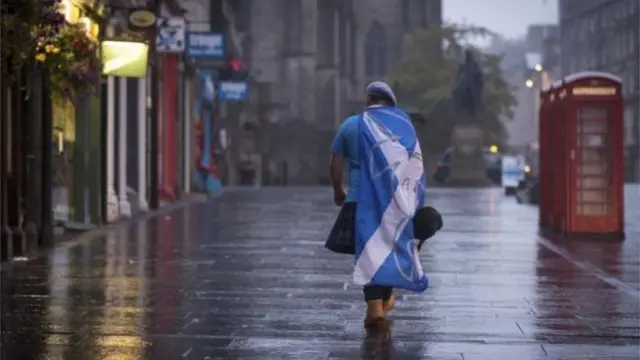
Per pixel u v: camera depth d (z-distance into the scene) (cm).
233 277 1764
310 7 12744
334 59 12825
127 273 1819
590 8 16238
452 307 1423
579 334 1211
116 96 3441
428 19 13950
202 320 1298
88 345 1124
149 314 1343
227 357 1071
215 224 3198
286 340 1166
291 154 12119
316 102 12756
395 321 1300
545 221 3131
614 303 1473
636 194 6331
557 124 2852
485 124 12431
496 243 2531
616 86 2755
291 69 12744
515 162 6172
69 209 2900
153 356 1072
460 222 3388
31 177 2255
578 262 2081
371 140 1245
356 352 1098
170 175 4684
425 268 1934
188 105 5269
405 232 1236
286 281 1712
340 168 1275
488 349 1116
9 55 1992
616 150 2741
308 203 4766
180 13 4409
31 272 1828
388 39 13962
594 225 2722
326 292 1572
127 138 3825
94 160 3050
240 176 9306
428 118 12069
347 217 1264
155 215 3700
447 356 1078
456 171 8650
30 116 2253
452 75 12575
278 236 2703
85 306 1409
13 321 1277
